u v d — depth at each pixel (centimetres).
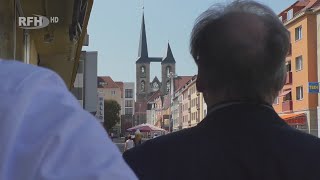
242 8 190
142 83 16900
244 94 182
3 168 80
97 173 83
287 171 164
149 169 173
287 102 4622
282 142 169
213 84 185
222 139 172
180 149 174
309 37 4347
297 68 4550
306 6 4566
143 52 17025
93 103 2403
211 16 191
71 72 1744
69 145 84
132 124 16075
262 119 174
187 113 10306
